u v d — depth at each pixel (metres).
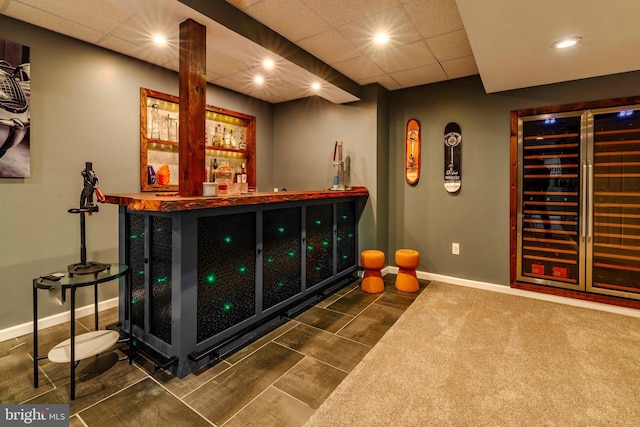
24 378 1.93
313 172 4.46
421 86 3.93
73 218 2.78
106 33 2.62
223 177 2.60
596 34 2.16
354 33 2.67
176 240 1.93
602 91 2.98
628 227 2.93
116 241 3.05
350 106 4.07
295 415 1.63
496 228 3.54
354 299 3.31
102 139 2.92
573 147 3.15
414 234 4.06
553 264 3.30
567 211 3.21
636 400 1.74
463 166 3.71
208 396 1.78
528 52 2.46
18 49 2.42
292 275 2.91
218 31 2.27
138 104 3.16
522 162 3.39
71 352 1.74
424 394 1.80
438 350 2.28
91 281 1.83
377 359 2.17
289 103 4.66
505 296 3.39
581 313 2.95
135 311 2.32
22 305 2.52
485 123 3.56
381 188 4.02
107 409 1.67
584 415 1.63
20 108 2.44
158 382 1.90
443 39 2.77
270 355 2.22
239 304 2.37
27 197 2.52
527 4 1.81
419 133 3.96
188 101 2.13
